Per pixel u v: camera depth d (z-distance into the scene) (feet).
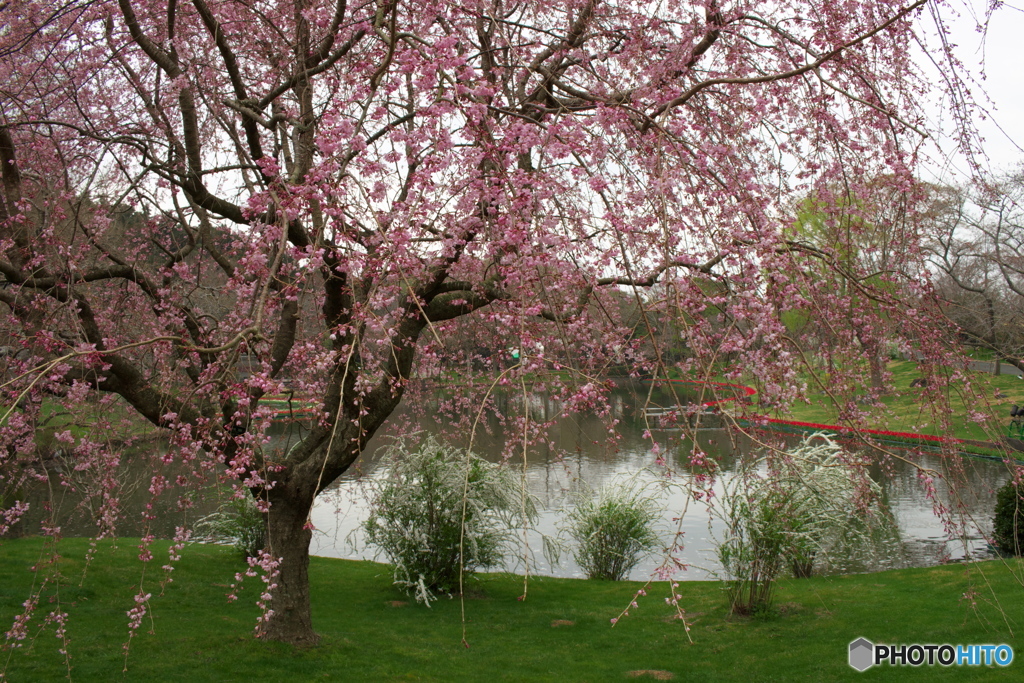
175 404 18.85
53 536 16.89
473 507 31.12
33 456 18.48
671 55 16.65
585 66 17.97
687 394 11.10
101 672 19.98
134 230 25.39
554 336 16.56
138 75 23.06
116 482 18.78
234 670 20.89
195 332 23.32
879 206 14.10
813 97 14.60
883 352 13.67
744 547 27.20
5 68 21.29
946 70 12.12
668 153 13.14
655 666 23.34
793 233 12.66
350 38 19.08
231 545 39.34
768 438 12.56
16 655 20.71
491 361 21.12
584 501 39.06
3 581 27.61
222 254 23.82
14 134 21.90
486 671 22.84
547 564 39.93
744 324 10.91
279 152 23.80
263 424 15.47
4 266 18.04
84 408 19.27
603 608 30.76
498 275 16.56
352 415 21.83
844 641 23.70
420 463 32.01
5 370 16.71
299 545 23.29
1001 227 41.55
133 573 31.55
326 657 22.58
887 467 14.73
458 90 12.50
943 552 36.76
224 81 23.07
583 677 22.43
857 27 14.66
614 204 14.19
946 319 12.76
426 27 17.46
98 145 21.45
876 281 14.30
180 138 24.98
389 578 35.47
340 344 18.95
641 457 56.54
